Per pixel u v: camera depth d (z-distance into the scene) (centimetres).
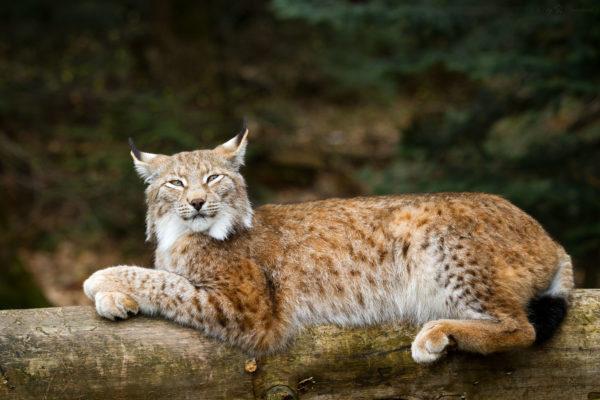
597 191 1221
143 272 709
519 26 1223
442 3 1274
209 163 749
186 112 1677
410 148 1336
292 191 1881
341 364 686
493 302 688
